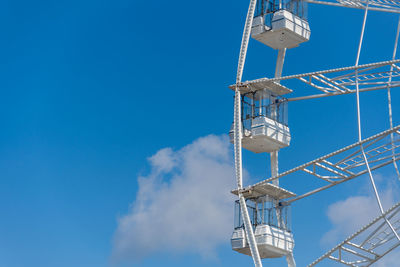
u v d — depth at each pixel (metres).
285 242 37.44
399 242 30.38
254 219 37.38
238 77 40.06
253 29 41.28
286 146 40.56
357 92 33.94
